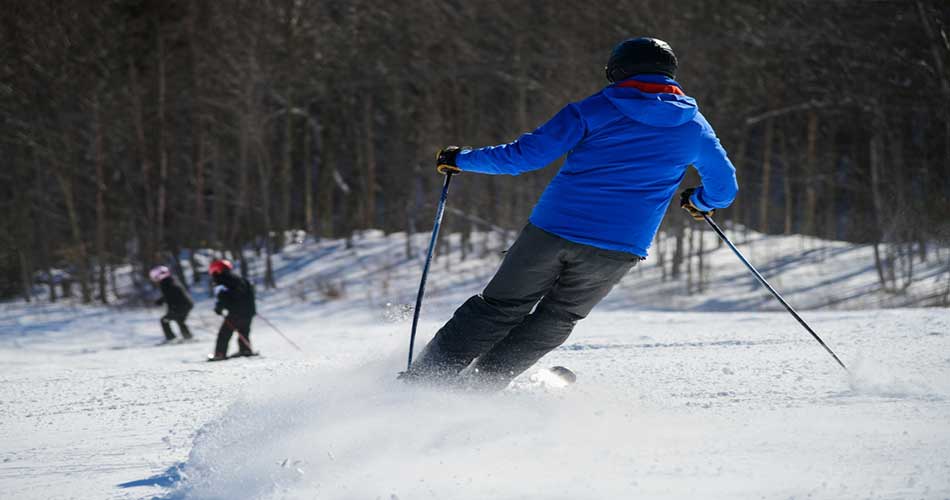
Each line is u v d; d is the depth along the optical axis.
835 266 33.59
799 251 36.28
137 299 34.50
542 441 4.32
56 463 4.96
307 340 17.28
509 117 39.22
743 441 4.20
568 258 5.35
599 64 34.50
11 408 7.57
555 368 6.09
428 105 40.41
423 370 5.54
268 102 41.22
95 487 4.24
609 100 5.25
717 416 4.91
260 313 30.81
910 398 5.27
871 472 3.48
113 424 6.35
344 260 38.62
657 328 13.58
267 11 36.72
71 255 36.81
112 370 11.30
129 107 36.94
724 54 34.19
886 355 7.43
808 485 3.32
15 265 39.12
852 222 39.00
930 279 30.34
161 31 36.94
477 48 38.53
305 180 46.16
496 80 39.66
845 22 32.28
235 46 36.94
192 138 39.88
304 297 32.81
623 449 4.11
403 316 5.98
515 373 5.58
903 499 3.05
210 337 24.91
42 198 37.53
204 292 35.66
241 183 38.66
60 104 36.19
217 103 37.53
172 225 38.75
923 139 33.78
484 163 5.50
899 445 3.96
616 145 5.25
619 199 5.28
